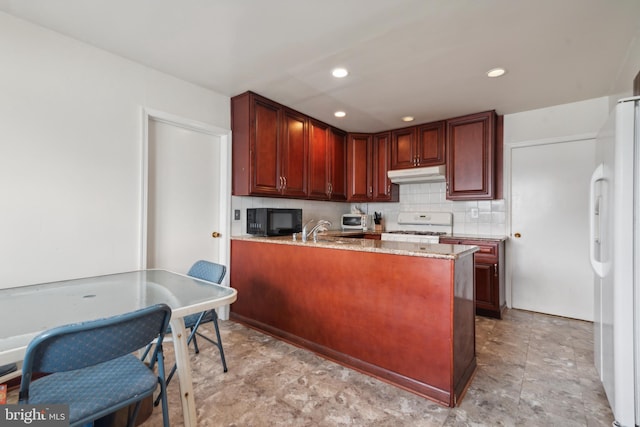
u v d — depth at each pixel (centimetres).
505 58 219
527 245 335
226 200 299
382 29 187
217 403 168
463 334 185
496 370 206
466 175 342
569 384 188
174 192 269
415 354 180
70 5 168
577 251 310
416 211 409
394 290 189
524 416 159
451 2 161
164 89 249
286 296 252
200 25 186
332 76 251
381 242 237
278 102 311
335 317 218
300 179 339
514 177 342
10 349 91
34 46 186
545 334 269
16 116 181
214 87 277
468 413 162
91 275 210
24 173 184
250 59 226
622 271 140
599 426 151
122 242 225
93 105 211
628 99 139
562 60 221
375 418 157
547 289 325
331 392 179
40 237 190
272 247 263
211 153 296
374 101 304
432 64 229
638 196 138
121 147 225
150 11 173
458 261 177
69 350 90
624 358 140
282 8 168
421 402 171
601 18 172
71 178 202
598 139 184
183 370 140
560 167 318
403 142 394
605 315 164
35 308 126
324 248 225
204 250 291
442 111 332
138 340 104
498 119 346
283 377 195
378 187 416
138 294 147
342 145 408
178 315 124
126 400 106
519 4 162
